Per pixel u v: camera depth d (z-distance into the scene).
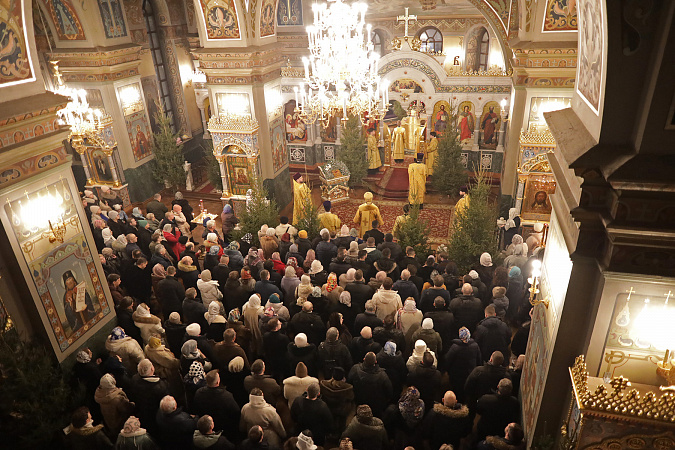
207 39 12.26
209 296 7.98
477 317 7.09
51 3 13.14
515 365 6.16
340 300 7.16
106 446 5.31
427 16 20.05
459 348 6.13
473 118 15.63
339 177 14.05
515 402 5.24
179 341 7.00
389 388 5.79
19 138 6.05
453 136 14.39
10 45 5.89
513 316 8.05
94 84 14.18
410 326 6.84
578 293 4.13
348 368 6.30
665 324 3.84
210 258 8.89
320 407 5.43
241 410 5.66
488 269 8.18
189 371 6.03
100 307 7.60
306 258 8.55
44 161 6.50
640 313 3.86
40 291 6.58
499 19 11.61
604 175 3.44
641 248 3.64
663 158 3.34
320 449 5.72
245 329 7.14
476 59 20.94
